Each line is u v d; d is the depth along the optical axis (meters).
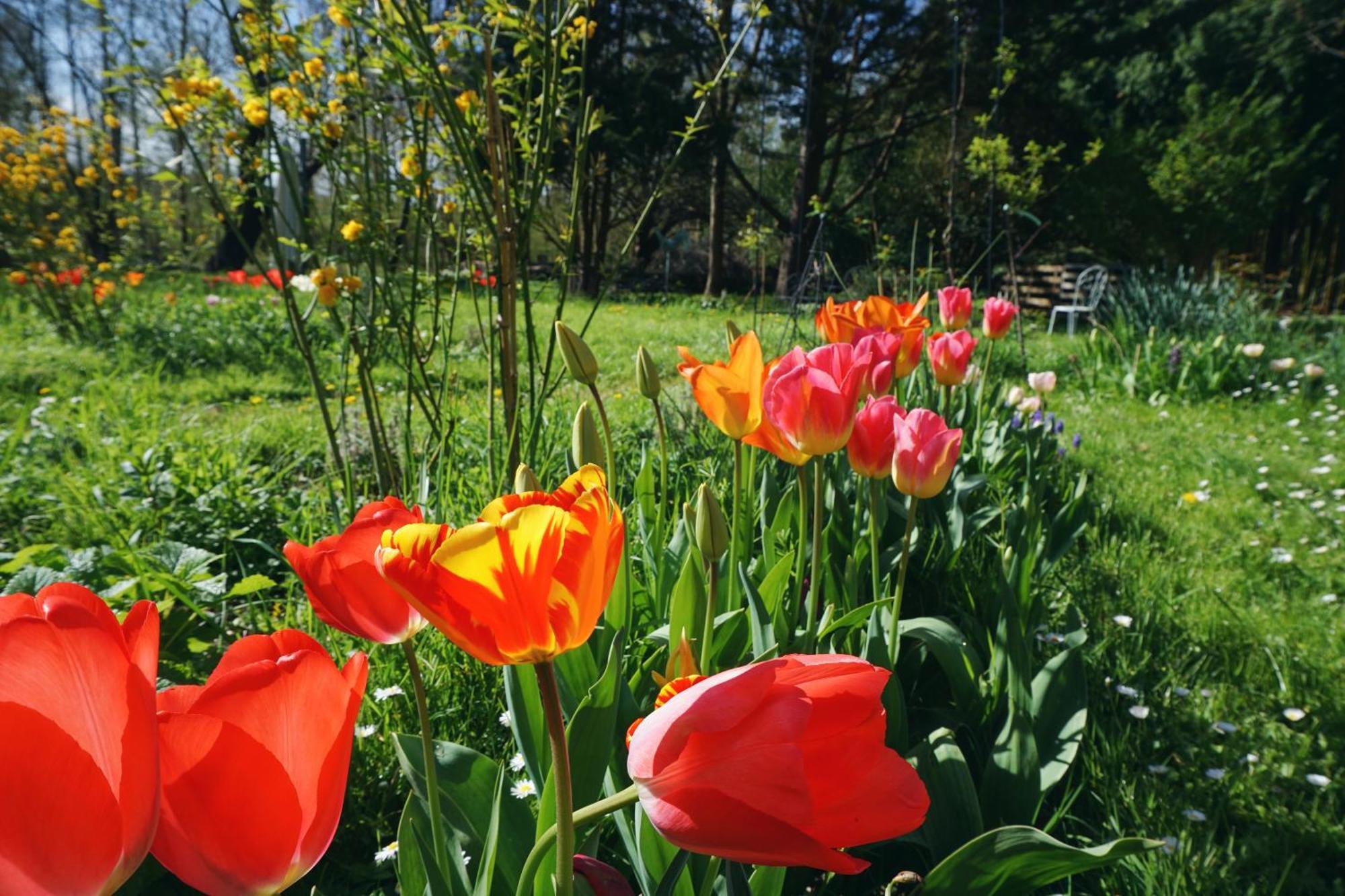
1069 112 23.80
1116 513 4.21
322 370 7.67
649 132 18.52
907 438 1.57
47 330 10.04
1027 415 4.16
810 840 0.59
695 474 3.23
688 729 0.61
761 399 1.54
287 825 0.49
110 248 10.98
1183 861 1.75
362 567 0.82
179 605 2.39
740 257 26.89
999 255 19.78
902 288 7.09
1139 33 22.03
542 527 0.59
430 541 0.63
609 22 18.62
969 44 19.83
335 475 3.50
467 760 1.31
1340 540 4.06
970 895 1.19
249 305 10.42
